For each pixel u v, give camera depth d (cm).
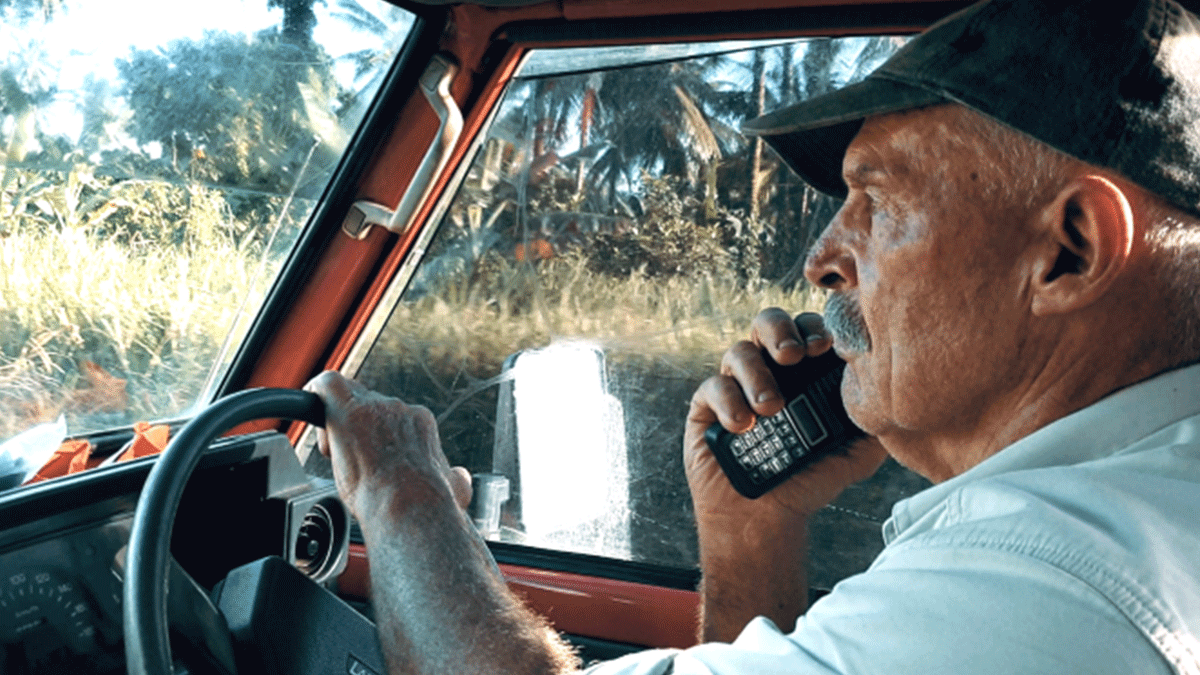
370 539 94
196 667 93
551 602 188
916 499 77
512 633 86
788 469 131
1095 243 65
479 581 90
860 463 133
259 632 98
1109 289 67
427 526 93
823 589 185
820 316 131
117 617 99
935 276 73
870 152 77
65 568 96
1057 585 56
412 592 89
